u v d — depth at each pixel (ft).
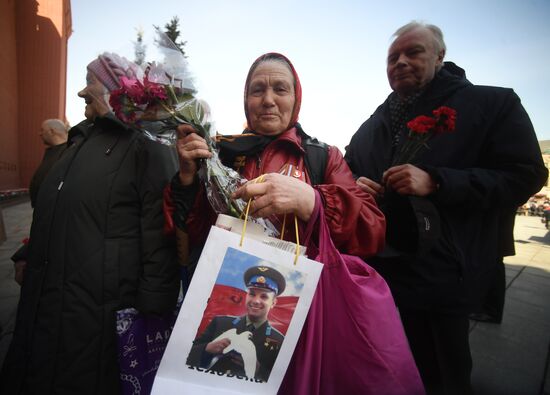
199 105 3.39
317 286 2.76
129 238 4.05
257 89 3.77
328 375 2.70
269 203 2.73
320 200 2.94
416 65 4.83
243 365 2.45
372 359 2.57
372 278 2.85
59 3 57.41
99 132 4.38
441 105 4.80
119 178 4.03
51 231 3.98
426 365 4.66
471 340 7.99
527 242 25.20
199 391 2.41
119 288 3.95
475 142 4.50
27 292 4.03
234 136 3.83
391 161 5.23
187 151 3.15
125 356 3.74
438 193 4.03
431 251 4.33
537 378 6.38
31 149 55.36
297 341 2.54
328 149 3.98
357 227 3.17
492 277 4.56
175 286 3.98
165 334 4.00
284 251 2.54
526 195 4.21
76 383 3.77
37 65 55.83
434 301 4.34
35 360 3.80
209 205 3.57
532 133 4.31
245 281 2.48
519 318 9.31
